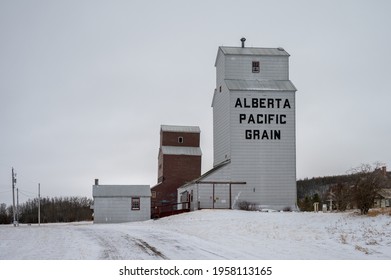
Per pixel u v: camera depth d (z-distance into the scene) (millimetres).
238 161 63594
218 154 69500
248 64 67000
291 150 64438
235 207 62594
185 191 70688
